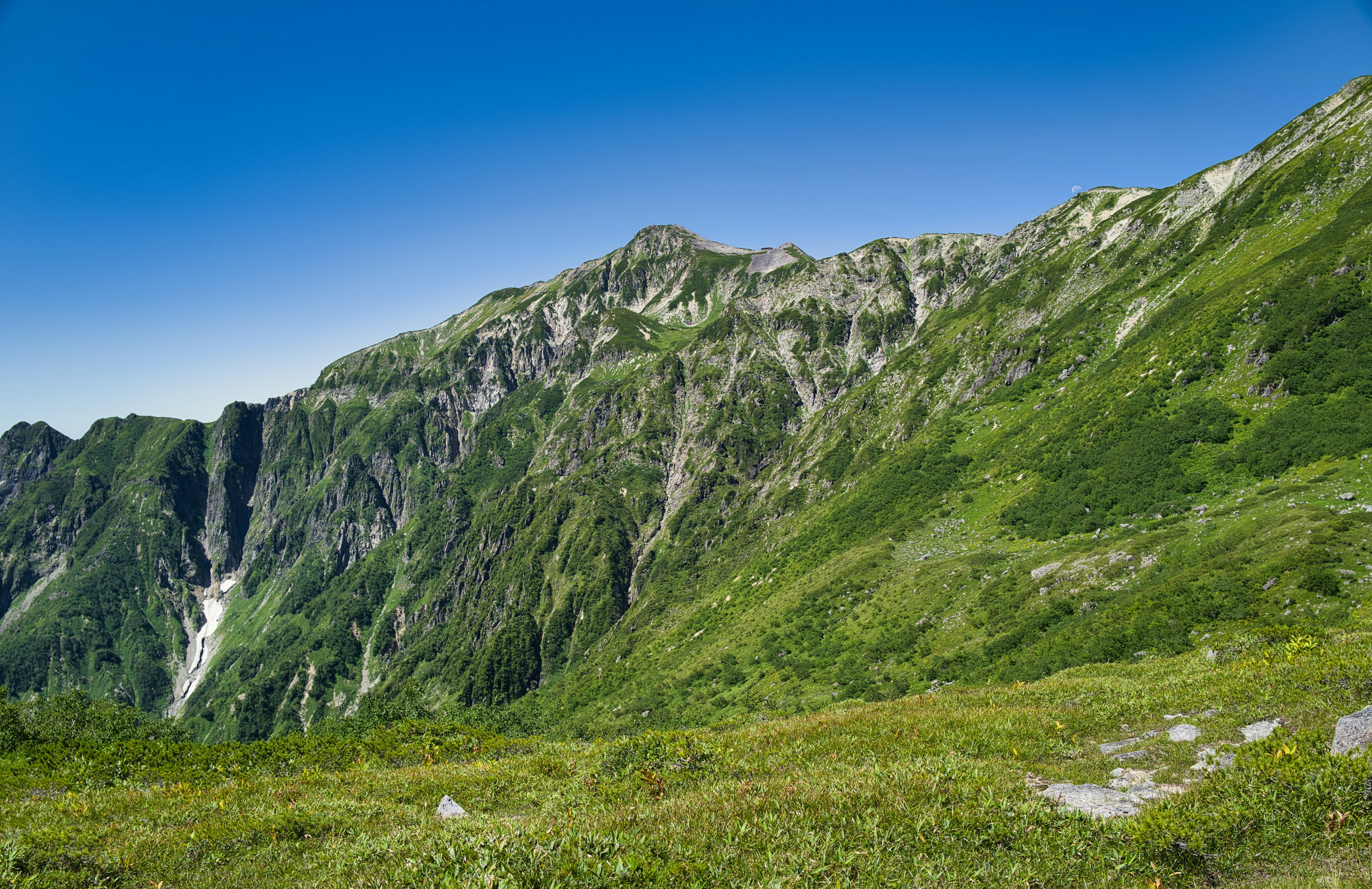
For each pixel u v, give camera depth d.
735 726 30.31
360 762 27.34
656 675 139.50
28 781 23.89
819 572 134.50
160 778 25.05
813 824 11.52
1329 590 47.97
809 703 83.44
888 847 10.66
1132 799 12.73
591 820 12.99
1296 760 11.28
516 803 18.16
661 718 104.38
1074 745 18.34
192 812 18.08
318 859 13.38
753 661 111.50
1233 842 10.06
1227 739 16.09
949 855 10.34
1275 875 9.34
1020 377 172.88
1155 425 103.44
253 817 16.42
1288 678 18.91
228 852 14.65
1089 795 13.13
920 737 20.09
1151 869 9.73
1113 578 72.38
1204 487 85.06
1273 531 61.19
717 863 10.33
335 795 19.67
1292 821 10.13
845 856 10.23
